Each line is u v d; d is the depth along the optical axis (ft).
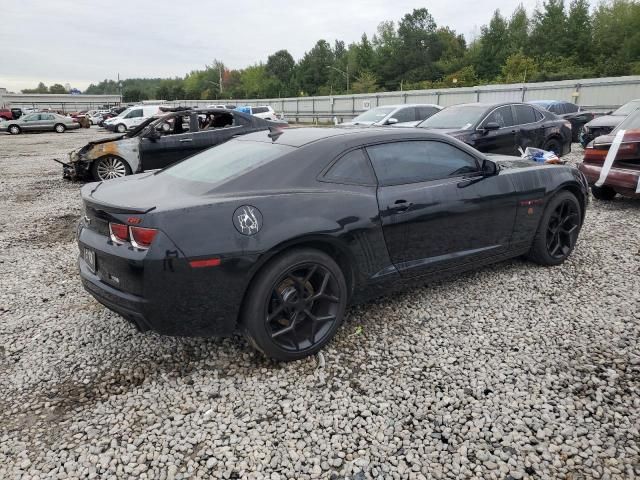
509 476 7.17
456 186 12.14
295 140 11.06
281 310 9.67
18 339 11.21
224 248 8.77
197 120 31.78
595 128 42.50
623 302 12.57
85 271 10.12
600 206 23.52
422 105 42.57
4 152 59.72
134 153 30.68
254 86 370.32
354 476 7.20
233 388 9.30
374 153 11.16
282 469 7.34
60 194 29.81
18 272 15.70
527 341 10.80
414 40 284.61
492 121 29.17
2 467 7.42
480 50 250.37
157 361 10.25
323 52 348.59
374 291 11.24
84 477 7.23
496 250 13.39
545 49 217.77
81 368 10.03
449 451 7.67
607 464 7.34
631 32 197.26
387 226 10.85
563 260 15.33
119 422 8.42
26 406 8.86
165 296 8.66
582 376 9.47
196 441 7.94
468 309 12.37
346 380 9.53
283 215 9.40
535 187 13.83
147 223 8.56
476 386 9.23
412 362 10.09
